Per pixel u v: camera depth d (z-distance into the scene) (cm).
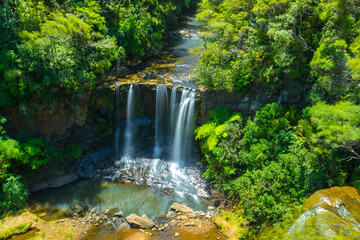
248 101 1642
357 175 1130
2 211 1234
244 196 1154
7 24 1373
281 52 1410
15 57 1352
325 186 1145
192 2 4756
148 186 1544
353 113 958
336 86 1129
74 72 1575
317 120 1064
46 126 1545
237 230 1188
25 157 1348
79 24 1608
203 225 1250
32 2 1542
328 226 738
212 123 1555
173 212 1337
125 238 1167
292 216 1005
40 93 1432
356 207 806
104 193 1470
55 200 1391
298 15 1498
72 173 1579
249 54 1614
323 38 1301
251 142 1380
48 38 1465
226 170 1350
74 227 1219
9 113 1418
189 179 1588
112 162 1700
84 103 1667
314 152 1238
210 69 1678
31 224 1191
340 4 1173
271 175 1139
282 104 1611
